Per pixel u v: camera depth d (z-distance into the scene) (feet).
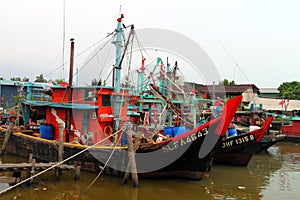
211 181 47.42
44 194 37.27
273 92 211.41
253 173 54.34
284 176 52.47
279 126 121.08
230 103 40.22
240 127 84.89
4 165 36.11
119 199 36.65
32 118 66.49
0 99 112.06
